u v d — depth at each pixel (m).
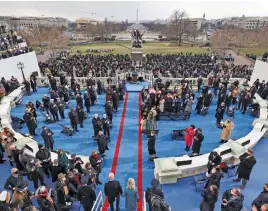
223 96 15.92
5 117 14.44
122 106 18.05
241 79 23.22
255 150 11.54
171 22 115.62
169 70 29.05
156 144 12.39
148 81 24.03
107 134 12.55
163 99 15.25
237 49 68.38
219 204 7.96
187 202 8.16
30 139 11.41
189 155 10.62
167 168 9.01
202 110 16.25
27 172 8.54
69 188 7.61
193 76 26.11
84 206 6.82
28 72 25.77
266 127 13.15
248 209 7.75
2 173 9.85
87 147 12.16
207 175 8.56
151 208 6.23
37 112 16.64
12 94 18.56
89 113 16.55
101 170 9.97
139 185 9.11
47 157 9.20
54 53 60.28
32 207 5.84
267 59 25.03
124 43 98.25
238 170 8.57
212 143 12.57
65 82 20.34
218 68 30.55
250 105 16.56
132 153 11.52
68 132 13.37
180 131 12.99
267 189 6.42
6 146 9.90
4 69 21.55
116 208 7.51
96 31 125.00
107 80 21.31
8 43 29.56
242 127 14.45
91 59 41.41
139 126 14.60
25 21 156.38
